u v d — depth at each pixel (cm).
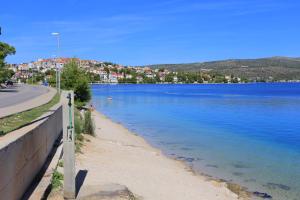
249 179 1719
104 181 1211
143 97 9862
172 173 1658
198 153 2314
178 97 9825
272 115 4966
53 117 1499
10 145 740
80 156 1584
